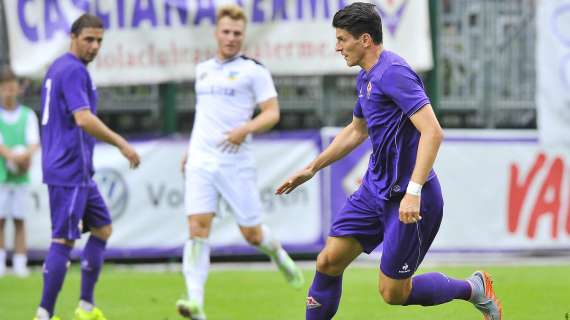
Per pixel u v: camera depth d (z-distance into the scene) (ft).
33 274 107.24
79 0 112.27
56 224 71.87
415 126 54.24
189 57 113.60
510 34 119.24
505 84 119.55
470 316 76.13
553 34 116.16
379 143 56.24
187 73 113.70
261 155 113.19
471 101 119.44
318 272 60.08
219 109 80.53
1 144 105.19
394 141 55.47
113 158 111.96
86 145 72.54
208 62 81.97
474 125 119.75
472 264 111.86
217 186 79.87
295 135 113.91
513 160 115.96
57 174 71.51
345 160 114.01
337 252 58.85
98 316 75.41
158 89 117.39
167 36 113.29
